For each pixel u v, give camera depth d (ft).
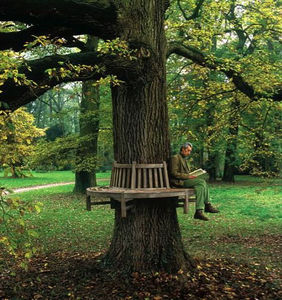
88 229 42.09
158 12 22.11
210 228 42.32
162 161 22.75
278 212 52.24
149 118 22.45
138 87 22.06
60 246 33.73
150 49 21.12
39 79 19.17
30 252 12.98
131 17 20.85
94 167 67.62
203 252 31.09
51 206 60.44
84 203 63.10
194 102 37.86
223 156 98.89
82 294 20.47
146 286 21.03
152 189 20.59
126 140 22.79
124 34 20.70
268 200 64.23
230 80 33.19
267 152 37.40
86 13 18.65
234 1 41.93
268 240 35.76
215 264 25.86
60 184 107.45
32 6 16.83
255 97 31.91
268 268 25.86
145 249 22.66
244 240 35.99
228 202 63.00
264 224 44.29
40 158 63.46
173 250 23.03
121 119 23.03
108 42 18.90
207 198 21.85
